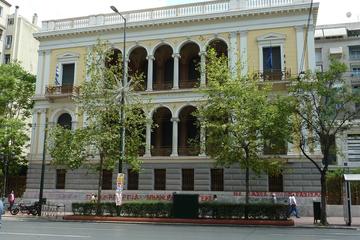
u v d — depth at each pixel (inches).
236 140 1021.8
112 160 1119.6
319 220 1043.3
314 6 1334.9
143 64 1628.9
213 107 1063.0
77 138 1115.3
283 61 1348.4
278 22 1378.0
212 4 1462.8
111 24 1542.8
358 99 1008.2
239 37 1413.6
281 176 1289.4
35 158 1561.3
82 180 1480.1
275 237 639.8
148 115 1424.7
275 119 988.6
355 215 1239.5
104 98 1139.3
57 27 1649.9
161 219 994.1
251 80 1112.2
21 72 1756.9
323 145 1052.5
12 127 1549.0
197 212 1001.5
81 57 1588.3
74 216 1061.8
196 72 1568.7
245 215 978.1
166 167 1392.7
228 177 1322.6
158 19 1489.9
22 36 2500.0
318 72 1042.1
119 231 717.3
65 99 1565.0
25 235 617.0
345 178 975.6
